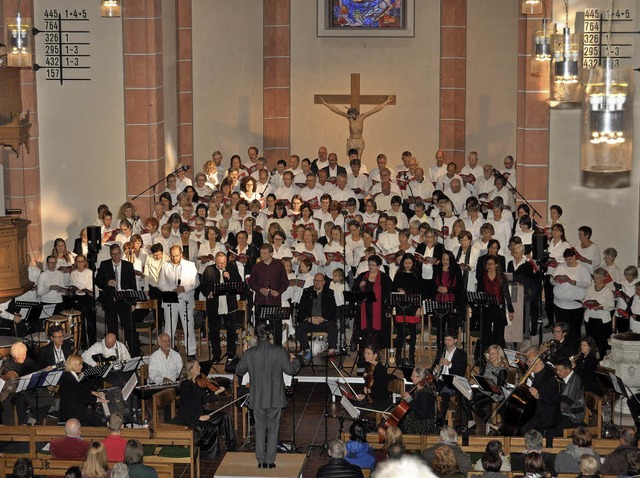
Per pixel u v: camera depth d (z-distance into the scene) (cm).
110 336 1581
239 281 1753
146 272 1841
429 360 1761
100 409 1527
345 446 1183
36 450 1310
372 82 2650
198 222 1933
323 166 2417
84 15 2188
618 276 1761
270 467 1338
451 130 2630
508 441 1252
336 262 1873
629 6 1973
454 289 1719
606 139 629
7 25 1802
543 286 1956
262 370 1323
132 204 2047
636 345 1541
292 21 2641
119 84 2208
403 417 1356
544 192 2081
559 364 1423
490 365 1473
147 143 2225
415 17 2617
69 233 2238
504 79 2562
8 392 1396
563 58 1378
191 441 1291
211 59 2617
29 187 2203
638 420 1430
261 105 2652
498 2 2547
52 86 2203
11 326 1817
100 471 1104
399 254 1786
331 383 1495
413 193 2227
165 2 2319
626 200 2055
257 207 2041
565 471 1183
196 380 1462
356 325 1780
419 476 439
